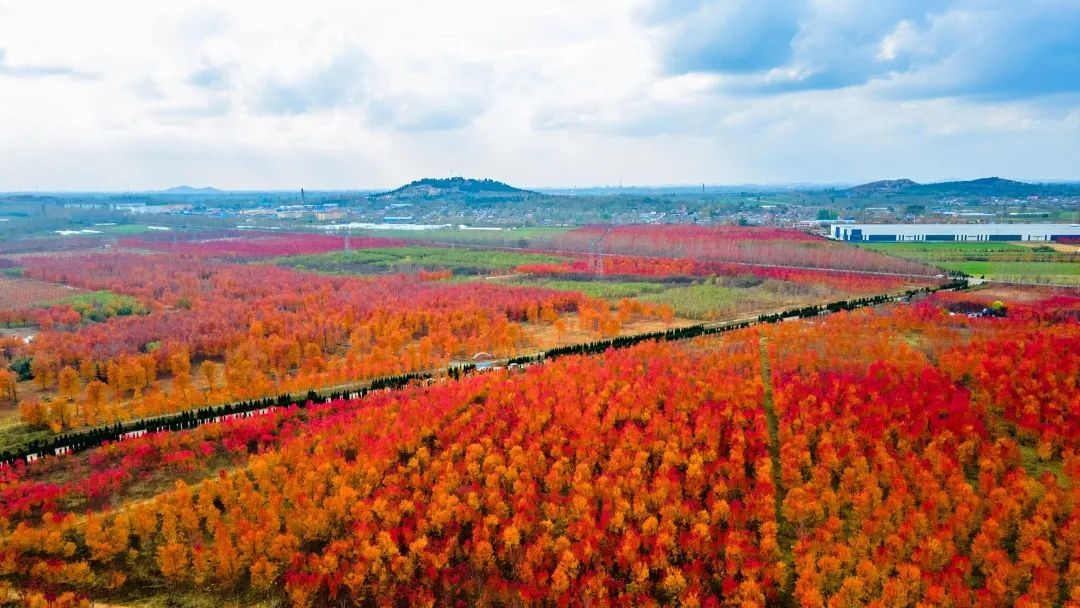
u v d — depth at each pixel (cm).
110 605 7894
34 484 9469
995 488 8469
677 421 10450
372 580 8062
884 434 9788
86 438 10894
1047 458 9469
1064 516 8194
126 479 9806
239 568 8100
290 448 10094
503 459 9819
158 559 8238
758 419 10488
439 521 8650
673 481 9119
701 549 8150
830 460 9331
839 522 8262
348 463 9844
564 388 11656
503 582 7888
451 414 11194
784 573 7825
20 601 7831
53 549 8325
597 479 9375
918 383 11288
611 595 7850
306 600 7775
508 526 8450
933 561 7612
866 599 7319
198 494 9256
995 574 7294
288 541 8256
